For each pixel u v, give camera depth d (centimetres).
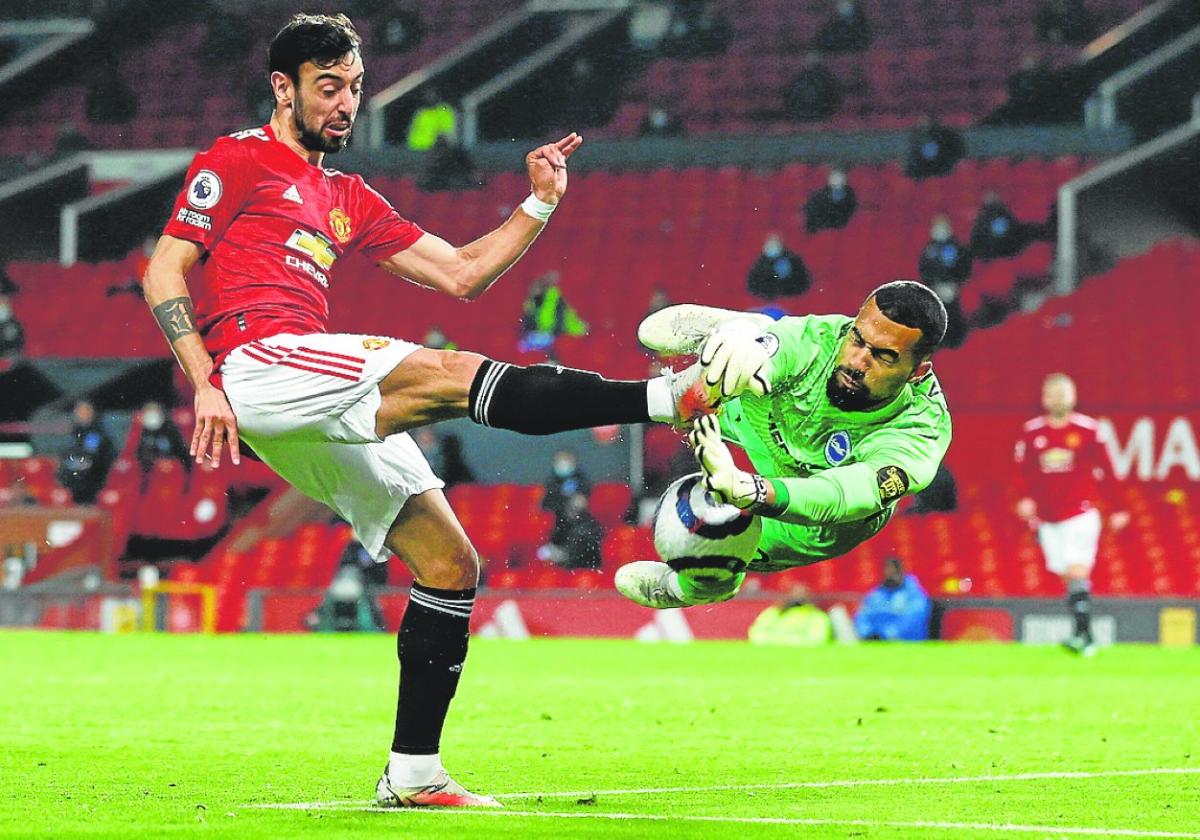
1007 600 6738
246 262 1866
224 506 8306
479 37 11888
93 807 1934
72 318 10156
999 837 1689
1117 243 9788
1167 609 6594
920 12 11725
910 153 9819
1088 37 11425
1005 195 10219
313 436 1817
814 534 2027
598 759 2566
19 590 7531
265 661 5281
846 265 9888
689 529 1902
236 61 12319
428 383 1792
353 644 6300
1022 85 10788
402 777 1925
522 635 7169
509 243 2077
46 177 11506
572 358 9031
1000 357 8881
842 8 11619
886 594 6812
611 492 7881
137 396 9444
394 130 11725
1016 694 4022
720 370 1669
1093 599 6650
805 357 1934
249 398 1811
